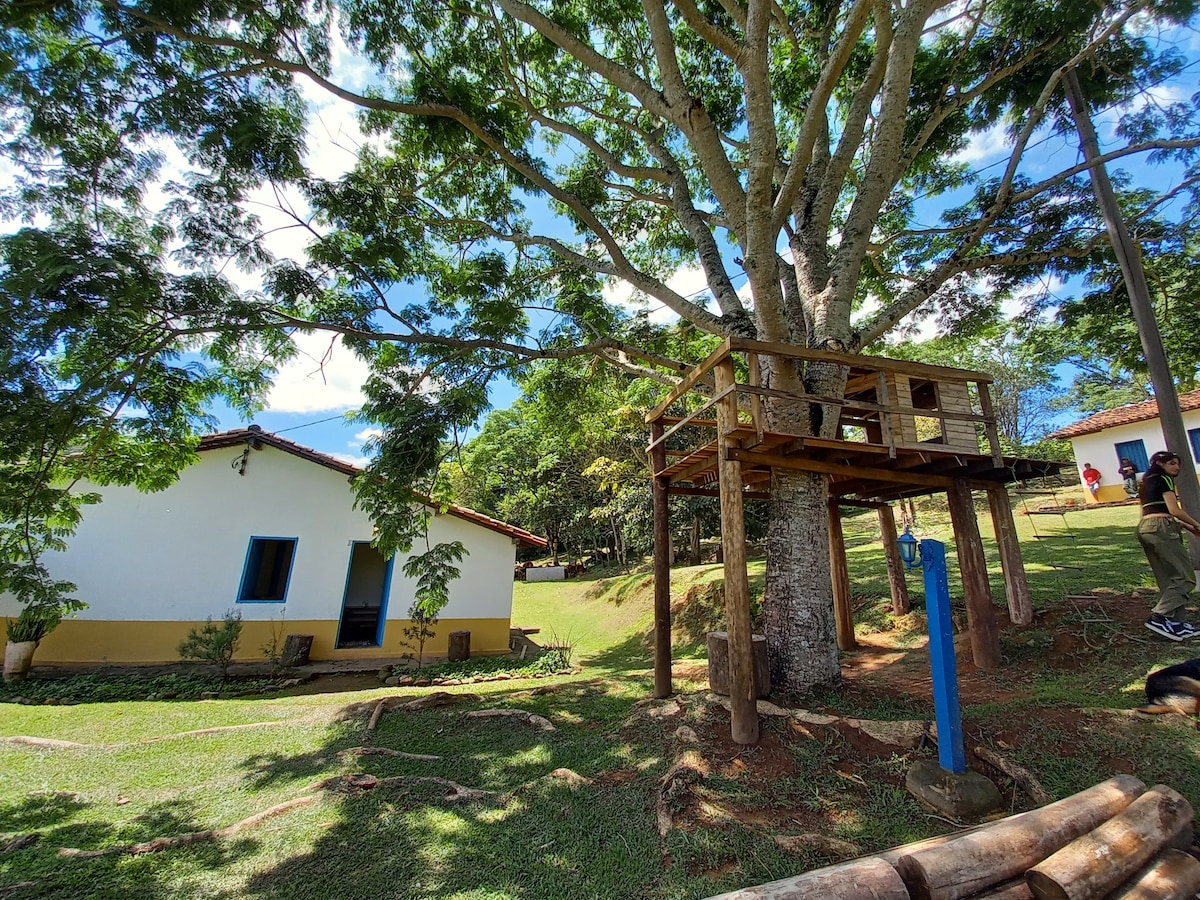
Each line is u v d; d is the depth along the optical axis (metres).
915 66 7.56
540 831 3.27
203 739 5.36
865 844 2.85
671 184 7.99
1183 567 4.76
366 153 7.72
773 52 8.98
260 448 10.87
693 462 5.55
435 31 7.28
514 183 8.62
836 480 6.66
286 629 10.39
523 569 26.39
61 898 2.81
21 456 5.15
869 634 7.76
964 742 3.53
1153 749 3.22
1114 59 6.97
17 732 5.79
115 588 9.66
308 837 3.35
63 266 4.32
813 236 6.69
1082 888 2.13
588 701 6.14
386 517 6.00
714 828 3.07
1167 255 7.86
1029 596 5.96
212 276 5.71
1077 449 17.56
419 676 8.88
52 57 5.55
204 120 5.73
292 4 6.16
